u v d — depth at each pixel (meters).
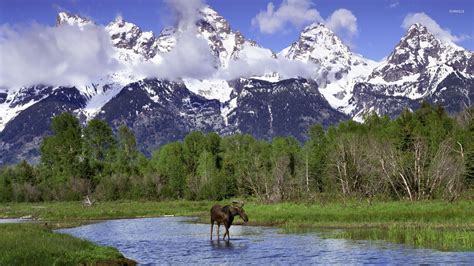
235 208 46.53
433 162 83.88
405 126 113.44
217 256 36.19
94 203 120.31
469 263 30.64
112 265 32.16
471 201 66.75
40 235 41.19
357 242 41.28
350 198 80.56
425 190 82.31
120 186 136.12
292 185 101.31
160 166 154.38
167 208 104.25
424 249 36.16
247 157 147.25
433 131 110.38
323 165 113.81
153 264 33.22
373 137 105.12
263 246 40.97
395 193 85.56
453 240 39.56
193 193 132.62
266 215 67.44
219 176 131.12
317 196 86.31
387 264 30.98
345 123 146.38
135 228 63.62
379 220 56.75
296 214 65.81
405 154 91.81
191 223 70.50
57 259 30.75
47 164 156.00
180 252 38.72
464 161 85.75
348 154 95.38
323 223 57.88
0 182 152.50
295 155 144.38
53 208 111.06
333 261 32.66
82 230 61.72
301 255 35.50
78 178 141.25
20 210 109.19
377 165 87.81
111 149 163.00
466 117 138.88
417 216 56.38
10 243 34.22
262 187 109.81
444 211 58.00
